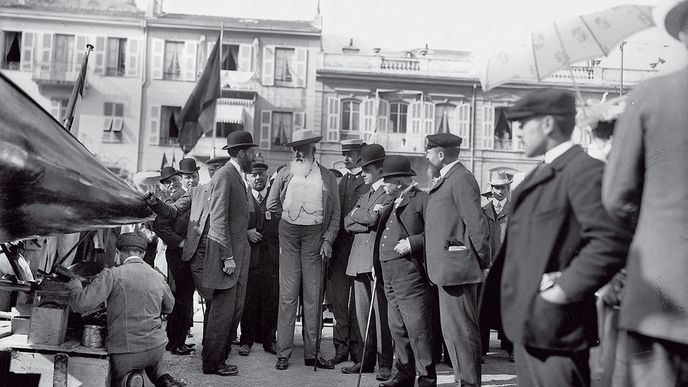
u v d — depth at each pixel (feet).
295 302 20.49
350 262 20.29
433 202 15.97
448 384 18.28
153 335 15.25
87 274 17.84
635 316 7.19
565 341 8.07
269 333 23.22
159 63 106.01
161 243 28.43
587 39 14.48
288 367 20.49
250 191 23.98
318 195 20.63
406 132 106.01
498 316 9.14
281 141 106.52
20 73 104.68
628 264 7.41
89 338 14.64
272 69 106.83
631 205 7.52
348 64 106.83
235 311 20.83
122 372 14.76
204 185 20.51
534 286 8.25
